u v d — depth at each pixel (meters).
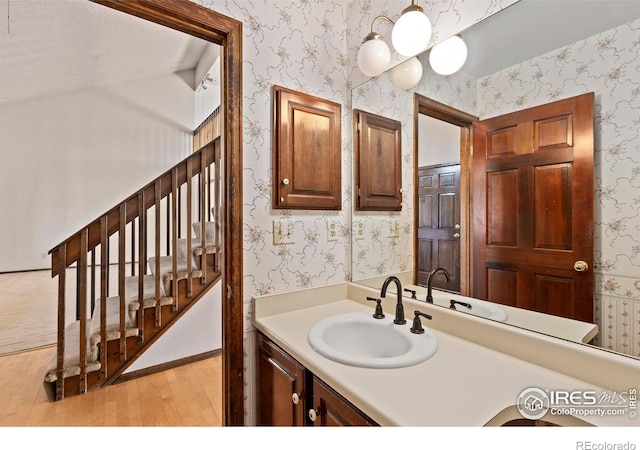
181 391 2.19
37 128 5.06
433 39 1.34
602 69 0.90
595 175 0.91
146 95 5.61
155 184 2.30
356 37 1.69
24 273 5.08
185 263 2.73
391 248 1.54
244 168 1.37
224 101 1.37
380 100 1.58
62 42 3.29
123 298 2.19
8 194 5.00
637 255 0.84
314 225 1.61
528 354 1.00
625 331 0.86
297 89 1.53
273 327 1.30
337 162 1.65
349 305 1.62
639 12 0.83
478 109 1.20
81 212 5.35
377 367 0.95
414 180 1.45
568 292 0.97
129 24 3.28
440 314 1.27
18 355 2.64
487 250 1.18
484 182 1.19
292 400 1.13
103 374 2.18
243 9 1.36
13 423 1.82
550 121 1.01
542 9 1.02
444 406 0.77
